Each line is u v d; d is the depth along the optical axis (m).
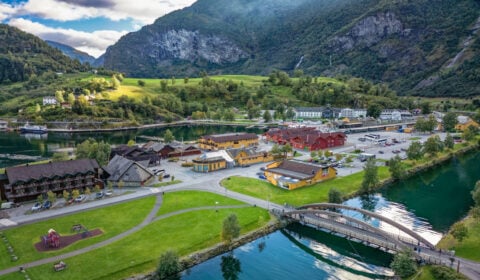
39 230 74.19
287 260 68.94
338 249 74.12
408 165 133.00
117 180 105.69
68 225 76.94
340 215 76.25
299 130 190.50
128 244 68.19
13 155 165.50
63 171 99.75
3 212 84.62
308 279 63.09
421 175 126.75
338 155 140.38
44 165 99.00
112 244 68.12
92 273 58.00
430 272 59.47
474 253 65.19
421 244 70.75
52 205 89.25
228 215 75.19
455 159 150.88
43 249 65.75
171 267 60.03
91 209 86.44
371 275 64.25
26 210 85.94
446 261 61.88
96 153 126.69
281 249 72.75
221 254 68.75
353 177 116.56
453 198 103.50
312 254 71.62
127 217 81.38
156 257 63.69
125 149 140.25
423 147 148.00
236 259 68.06
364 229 78.00
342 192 100.75
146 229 74.94
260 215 83.56
